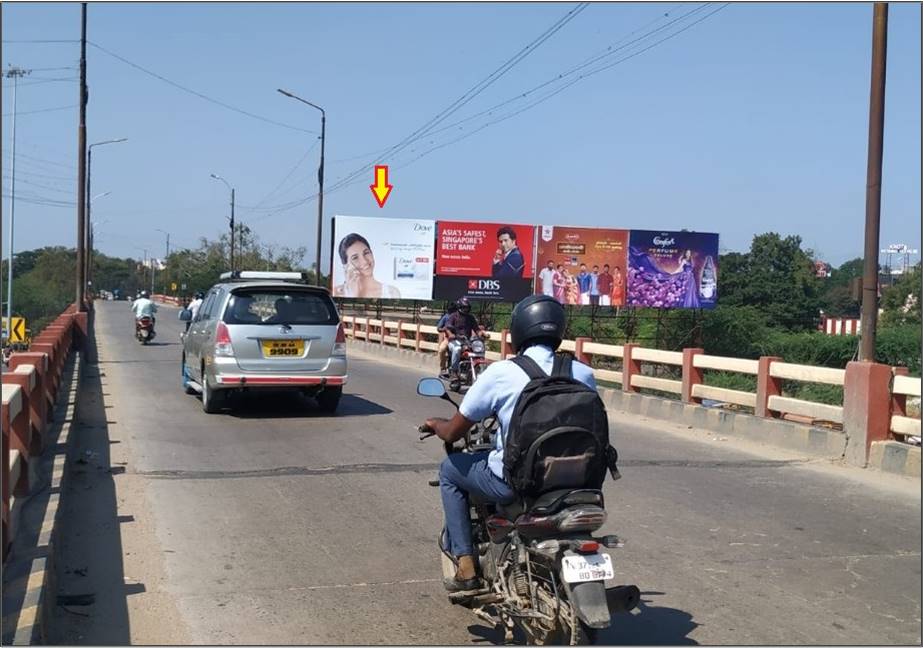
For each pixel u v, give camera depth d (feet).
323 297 40.63
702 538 21.80
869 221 32.24
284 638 15.28
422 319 122.62
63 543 20.29
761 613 16.84
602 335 108.88
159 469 28.27
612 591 13.51
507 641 15.25
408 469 28.89
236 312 39.04
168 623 15.80
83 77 84.69
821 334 107.34
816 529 22.75
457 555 15.17
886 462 29.84
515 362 14.16
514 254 101.30
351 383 56.18
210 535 21.21
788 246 159.22
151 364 66.74
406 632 15.65
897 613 16.94
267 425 37.63
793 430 33.91
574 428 13.07
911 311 137.28
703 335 106.52
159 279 360.89
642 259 103.40
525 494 13.38
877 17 32.58
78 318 71.82
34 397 25.45
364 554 20.01
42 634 13.56
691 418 40.11
